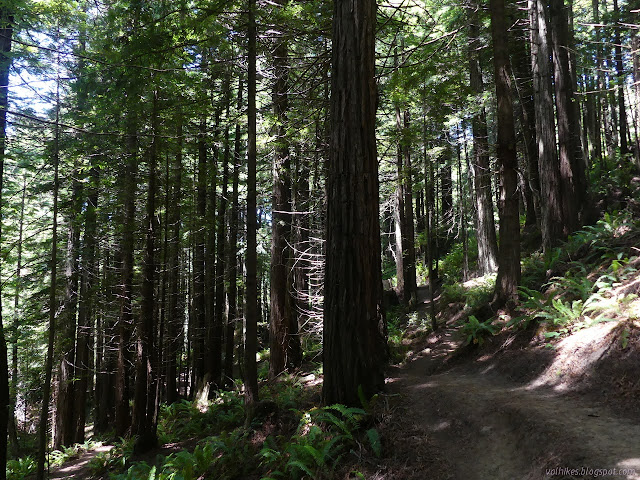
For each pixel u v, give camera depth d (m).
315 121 10.49
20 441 20.20
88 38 10.05
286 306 12.99
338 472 4.91
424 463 4.64
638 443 3.76
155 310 11.80
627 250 8.93
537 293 8.71
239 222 16.80
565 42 14.73
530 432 4.46
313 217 14.74
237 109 13.27
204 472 6.66
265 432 7.14
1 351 6.89
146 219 10.95
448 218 25.64
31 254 17.34
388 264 31.39
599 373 5.52
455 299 16.14
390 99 12.42
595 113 23.25
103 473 10.50
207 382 14.99
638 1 15.11
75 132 11.28
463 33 14.75
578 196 15.09
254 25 8.00
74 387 15.86
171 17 7.55
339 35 6.52
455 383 7.18
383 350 10.04
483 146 16.22
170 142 10.20
